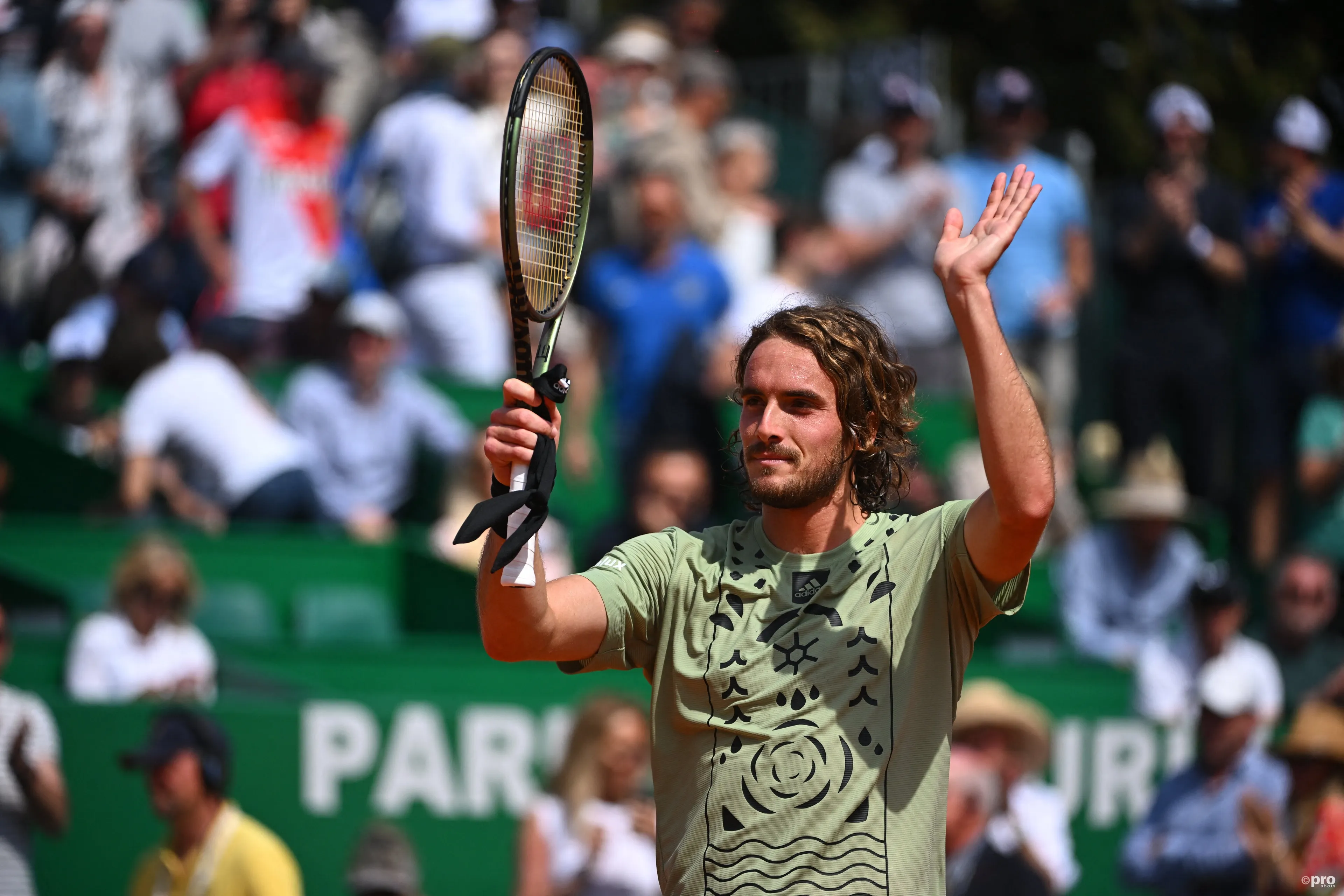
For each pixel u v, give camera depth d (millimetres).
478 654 28953
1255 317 39906
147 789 24266
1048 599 36812
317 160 36375
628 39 40531
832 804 11055
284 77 36312
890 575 11562
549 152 12594
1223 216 38219
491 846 25703
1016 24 54875
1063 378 41969
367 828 23938
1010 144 39062
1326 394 37688
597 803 23000
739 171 38594
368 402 33312
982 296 11141
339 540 32438
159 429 31688
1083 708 29672
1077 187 39656
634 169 35875
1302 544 36750
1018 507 10891
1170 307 38188
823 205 41875
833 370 11562
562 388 11211
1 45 38625
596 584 11656
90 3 38688
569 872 22672
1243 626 36875
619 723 23062
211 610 30672
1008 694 25281
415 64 39406
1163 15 54156
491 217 36031
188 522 31828
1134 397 38281
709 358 33844
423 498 34594
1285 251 38406
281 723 25000
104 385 35875
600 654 11734
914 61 49781
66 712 24156
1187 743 28547
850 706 11234
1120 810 28359
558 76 12562
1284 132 37875
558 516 34750
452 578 31844
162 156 41000
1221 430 38562
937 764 11359
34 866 23766
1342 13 54062
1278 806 25078
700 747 11406
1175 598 33719
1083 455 42906
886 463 12227
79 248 38656
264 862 21219
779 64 51500
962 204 38531
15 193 38344
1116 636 33438
